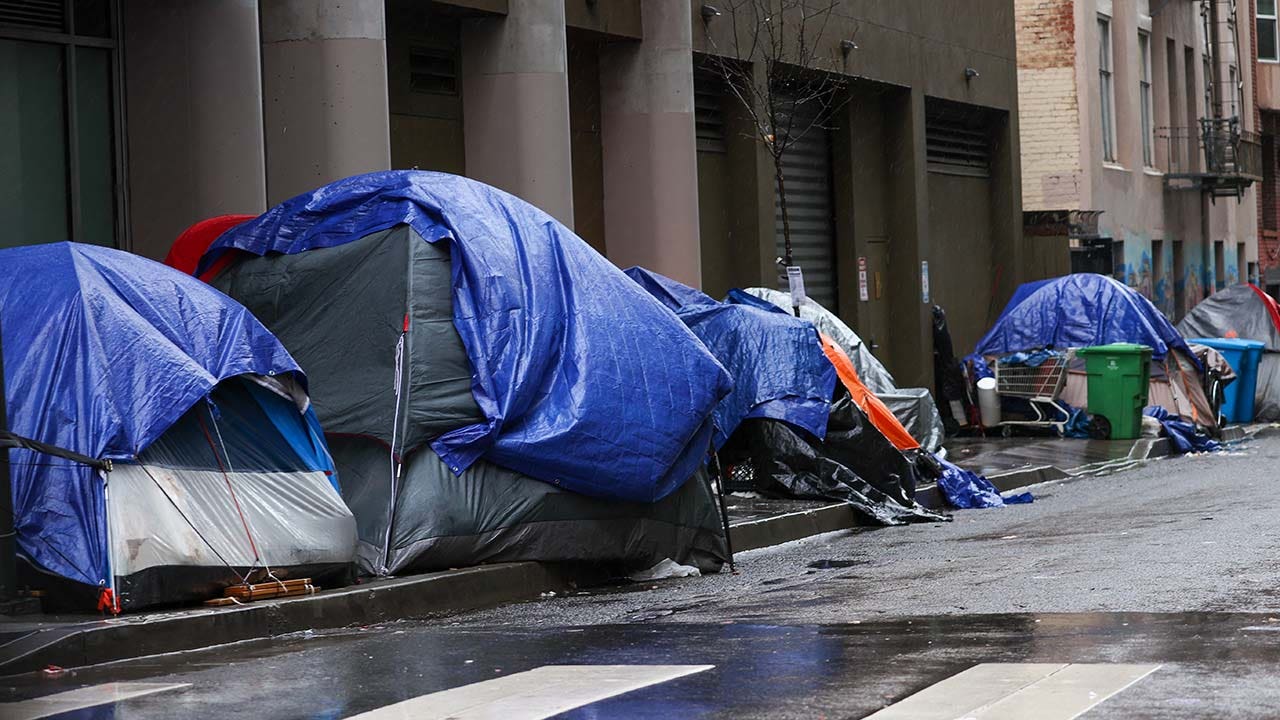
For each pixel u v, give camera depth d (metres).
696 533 13.12
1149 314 25.61
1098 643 8.16
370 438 12.02
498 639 9.30
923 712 6.59
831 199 27.72
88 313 10.41
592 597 11.78
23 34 15.15
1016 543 13.37
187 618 9.62
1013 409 25.34
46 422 10.12
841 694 7.04
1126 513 15.33
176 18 15.97
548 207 19.28
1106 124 39.84
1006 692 6.95
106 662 9.10
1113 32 40.03
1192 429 24.52
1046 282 26.47
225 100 16.11
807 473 16.47
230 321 10.91
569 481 12.19
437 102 19.38
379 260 12.52
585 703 7.05
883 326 28.75
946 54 30.14
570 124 21.58
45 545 9.95
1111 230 38.72
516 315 12.33
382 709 7.09
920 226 28.86
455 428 12.03
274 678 8.09
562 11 19.50
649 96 21.73
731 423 16.67
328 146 16.50
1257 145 51.19
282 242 12.97
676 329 13.04
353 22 16.58
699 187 23.84
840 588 11.25
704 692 7.21
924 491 17.34
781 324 17.11
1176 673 7.25
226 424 10.69
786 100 25.80
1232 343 28.78
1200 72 46.09
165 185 16.03
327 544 10.88
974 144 32.66
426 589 11.18
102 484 9.95
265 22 16.70
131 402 10.16
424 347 12.12
